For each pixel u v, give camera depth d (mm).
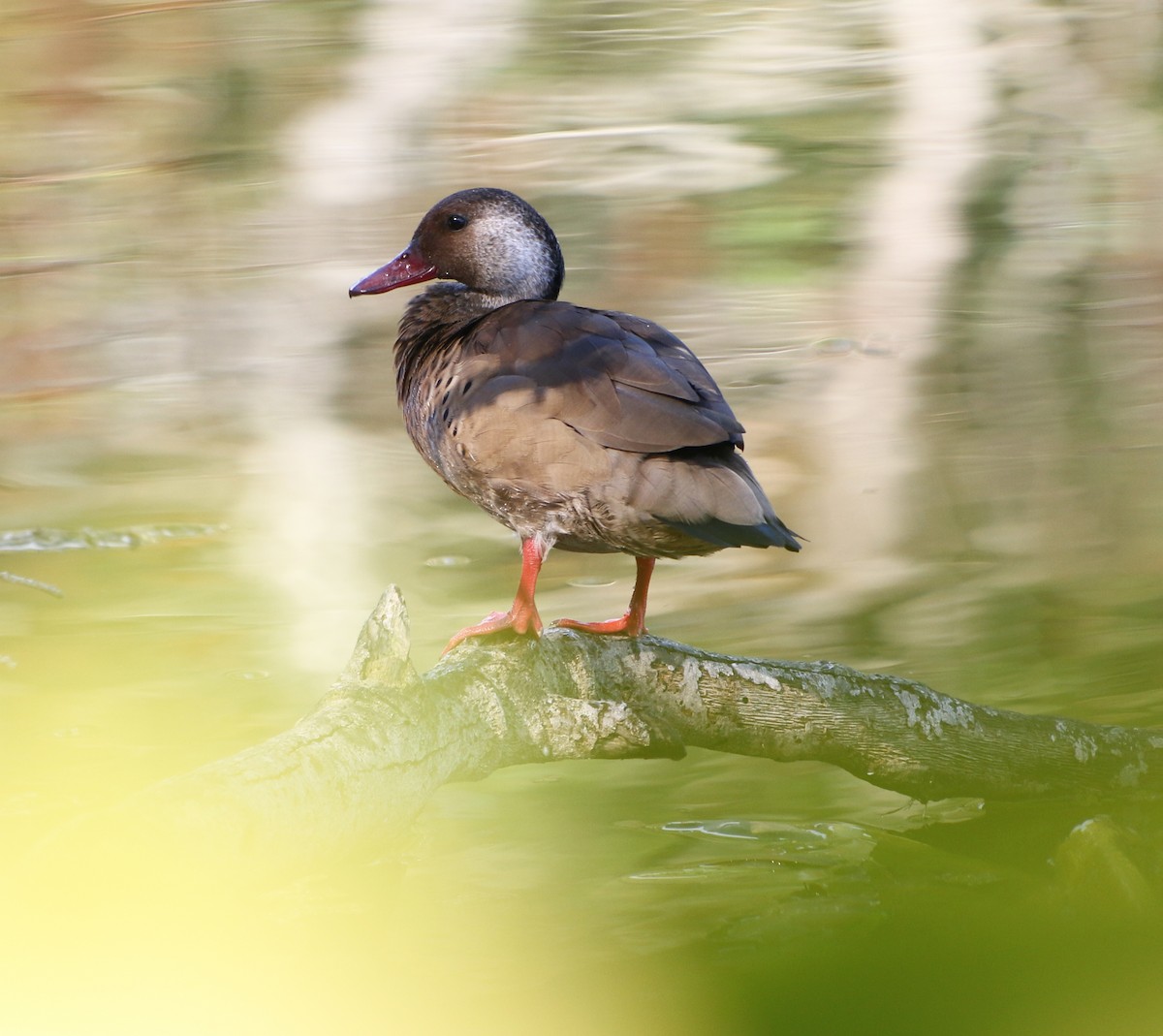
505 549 11719
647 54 22344
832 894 6902
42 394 15281
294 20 21578
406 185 20953
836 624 10312
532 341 7582
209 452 13836
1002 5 22266
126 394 15258
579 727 6824
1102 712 8906
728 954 6203
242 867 4980
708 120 21828
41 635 9852
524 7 22125
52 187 20391
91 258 19047
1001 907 4102
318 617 10266
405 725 5910
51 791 7805
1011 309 17906
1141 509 12289
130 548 11414
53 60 21453
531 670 6801
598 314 7816
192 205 20234
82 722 8648
